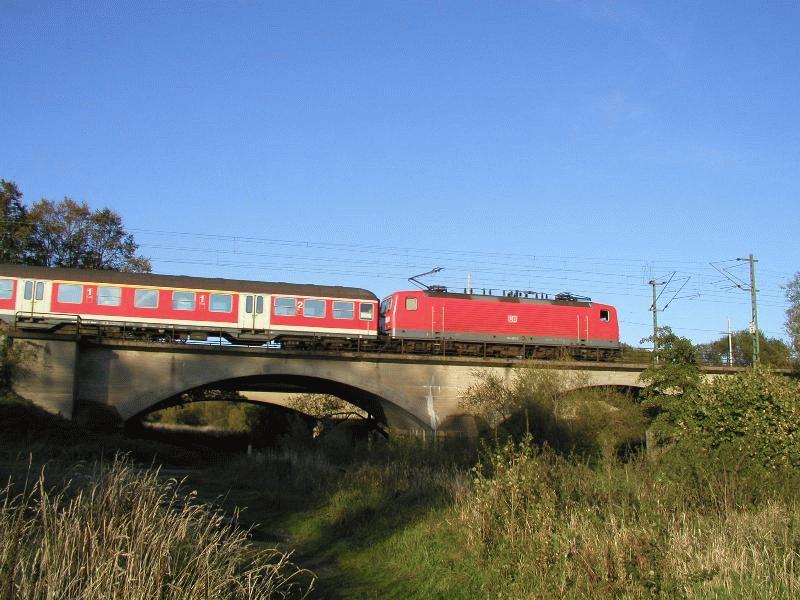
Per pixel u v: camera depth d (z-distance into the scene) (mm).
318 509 20703
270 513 21219
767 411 16922
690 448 17125
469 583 12438
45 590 8250
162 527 9867
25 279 38656
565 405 35688
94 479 12211
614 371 46531
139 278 40781
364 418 55469
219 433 62031
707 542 11586
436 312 47344
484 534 13531
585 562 10742
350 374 42969
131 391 38469
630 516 12828
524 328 48938
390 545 15531
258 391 53156
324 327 43969
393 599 12508
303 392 52156
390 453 30312
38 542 9242
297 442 41000
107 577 8547
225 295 42188
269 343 44312
